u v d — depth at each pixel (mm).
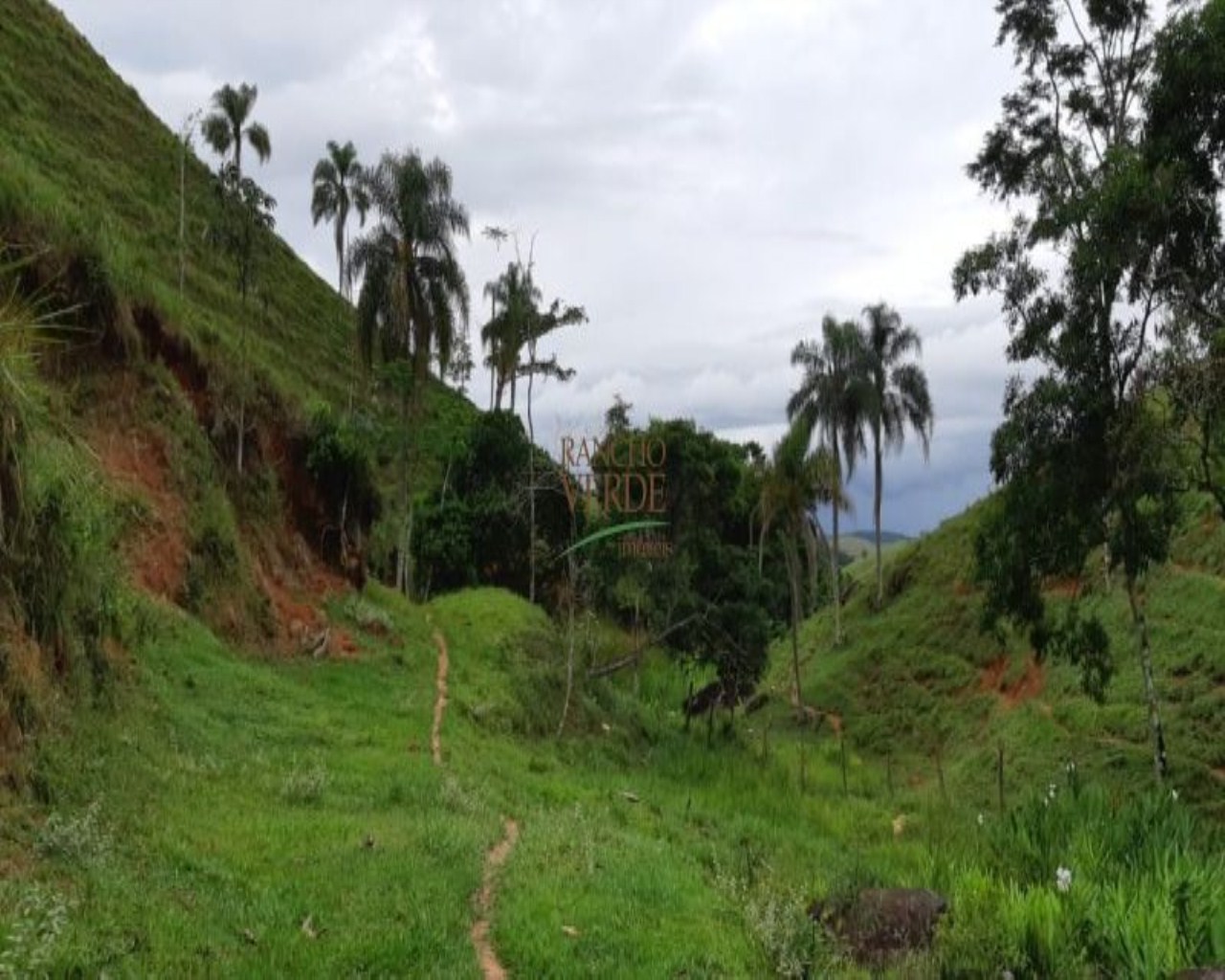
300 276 62219
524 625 32156
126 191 46781
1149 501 23406
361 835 10938
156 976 6363
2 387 8898
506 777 18781
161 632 16922
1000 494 24531
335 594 26312
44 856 7617
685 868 13312
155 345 21656
